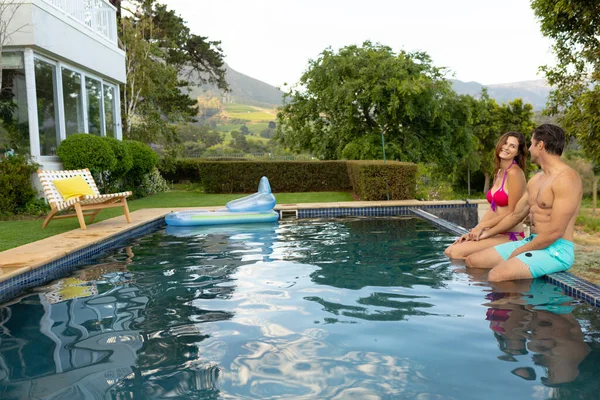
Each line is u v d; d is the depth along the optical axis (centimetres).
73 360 248
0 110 971
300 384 213
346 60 2061
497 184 506
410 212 1012
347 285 395
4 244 597
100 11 1368
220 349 258
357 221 867
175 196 1481
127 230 726
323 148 2234
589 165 2577
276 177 1606
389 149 1936
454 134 2089
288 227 790
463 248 498
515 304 333
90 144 1047
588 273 645
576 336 268
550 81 1282
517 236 488
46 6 988
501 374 220
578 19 1199
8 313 342
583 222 1800
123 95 1956
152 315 324
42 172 779
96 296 382
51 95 1061
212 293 379
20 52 964
